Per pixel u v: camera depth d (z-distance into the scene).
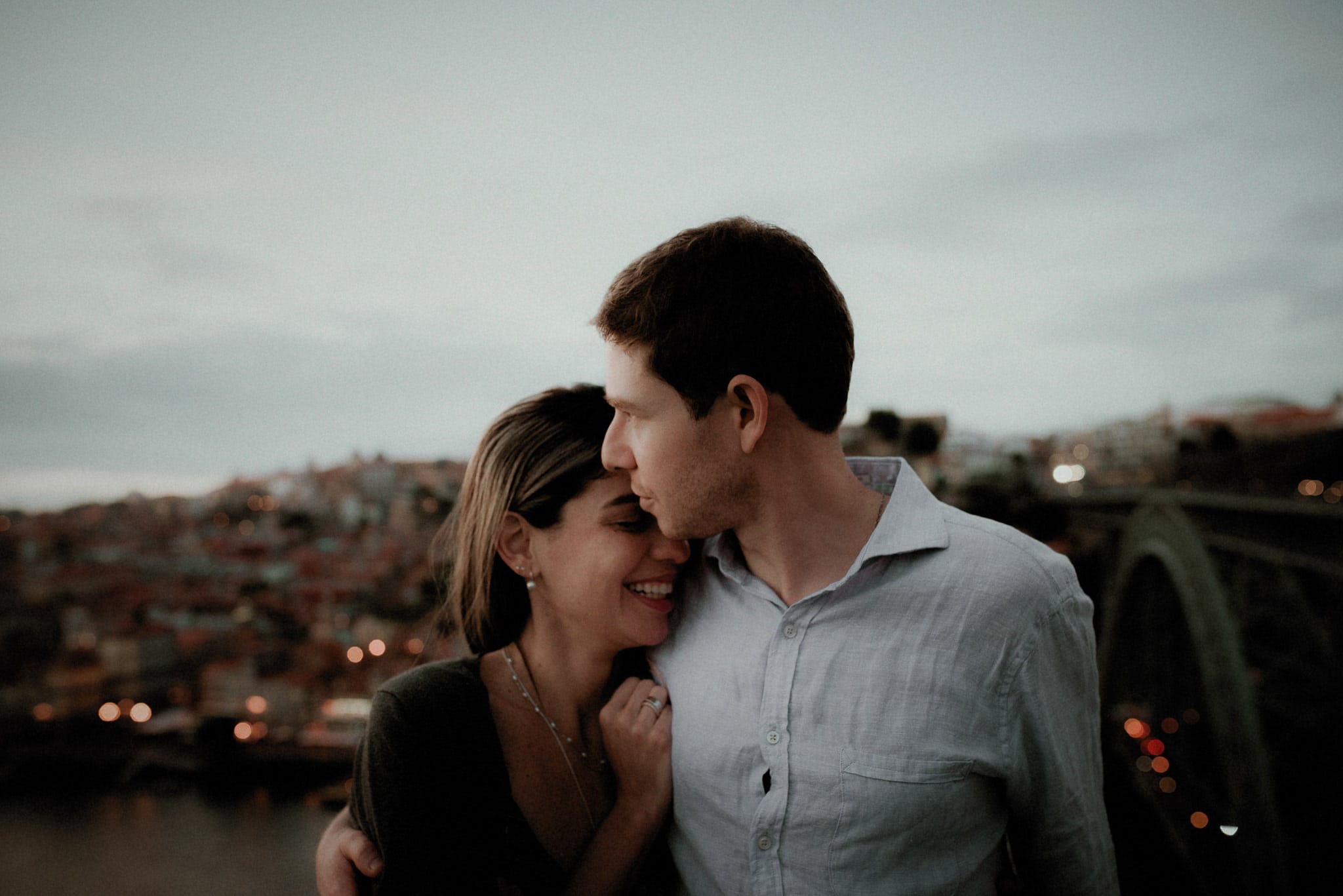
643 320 1.21
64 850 27.72
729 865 1.33
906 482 1.35
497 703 1.54
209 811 32.34
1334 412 82.44
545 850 1.46
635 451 1.28
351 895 1.33
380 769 1.35
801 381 1.21
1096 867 1.32
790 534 1.29
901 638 1.23
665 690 1.49
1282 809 17.47
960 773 1.19
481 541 1.57
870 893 1.21
